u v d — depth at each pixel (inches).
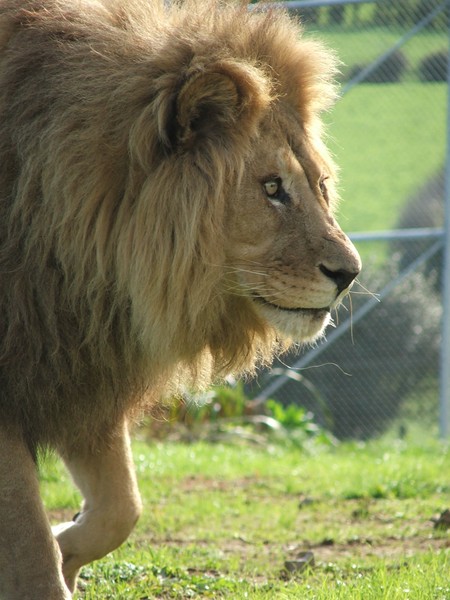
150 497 524.1
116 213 283.6
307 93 309.3
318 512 503.5
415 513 495.8
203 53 284.2
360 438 842.2
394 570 350.9
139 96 281.3
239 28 297.0
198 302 285.9
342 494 539.2
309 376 850.8
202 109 284.4
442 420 780.0
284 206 294.7
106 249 284.5
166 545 424.5
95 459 314.7
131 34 290.8
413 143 995.3
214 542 438.9
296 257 291.9
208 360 313.6
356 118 1007.6
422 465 621.3
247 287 294.2
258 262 292.4
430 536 445.1
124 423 317.1
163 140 279.0
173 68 283.6
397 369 842.2
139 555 388.5
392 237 777.6
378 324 842.8
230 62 281.9
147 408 332.2
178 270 281.1
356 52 860.6
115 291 287.1
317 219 295.4
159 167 280.4
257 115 286.7
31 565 266.4
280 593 327.3
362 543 437.4
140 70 283.3
